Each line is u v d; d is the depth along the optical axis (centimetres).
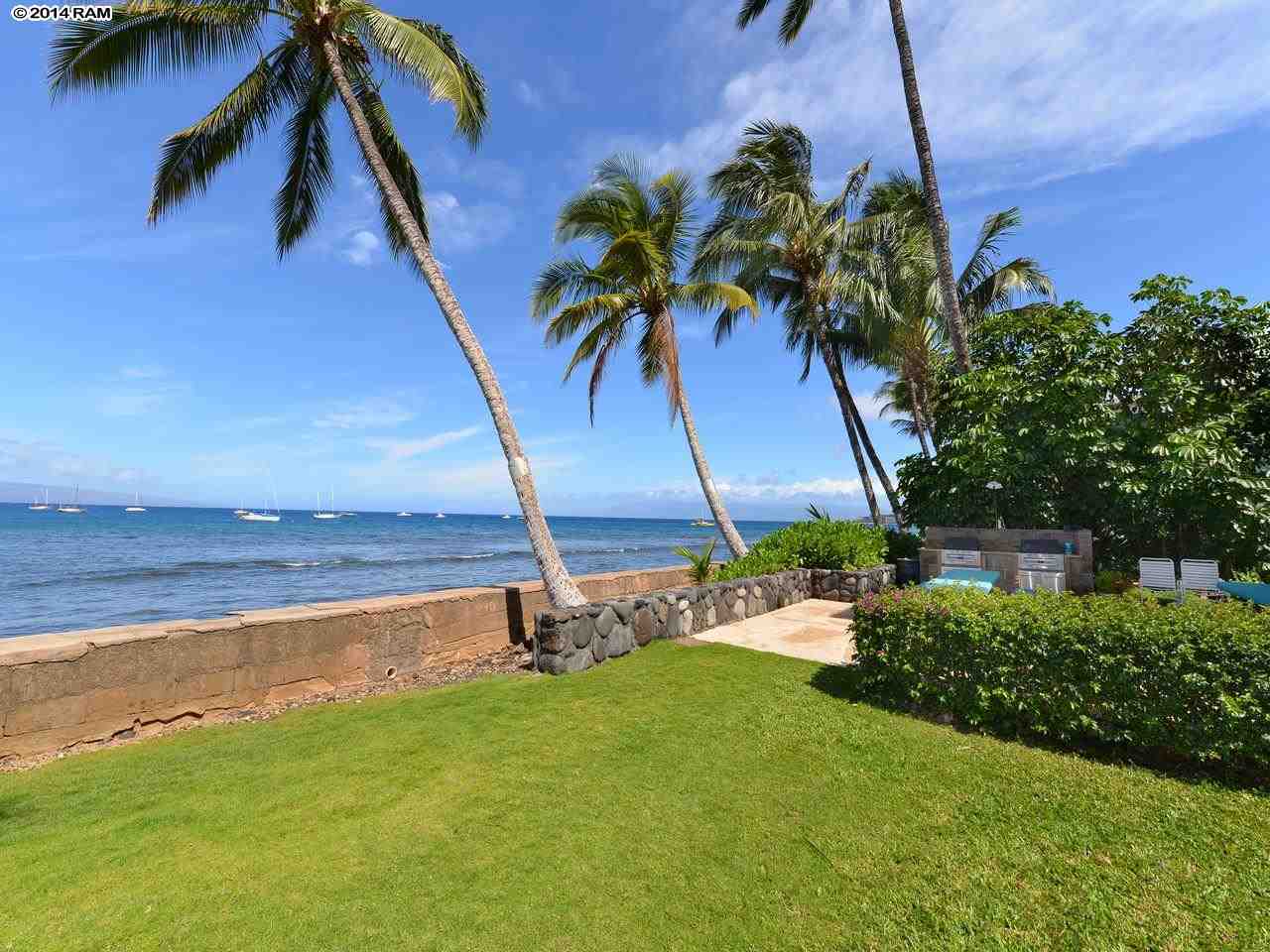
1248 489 726
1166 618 375
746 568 1029
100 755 420
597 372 1395
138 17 759
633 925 231
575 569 2844
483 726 453
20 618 1505
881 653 489
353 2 813
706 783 349
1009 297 1555
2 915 234
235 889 253
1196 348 841
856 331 1781
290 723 482
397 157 1025
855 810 315
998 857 269
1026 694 407
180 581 2227
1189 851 268
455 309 820
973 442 930
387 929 228
